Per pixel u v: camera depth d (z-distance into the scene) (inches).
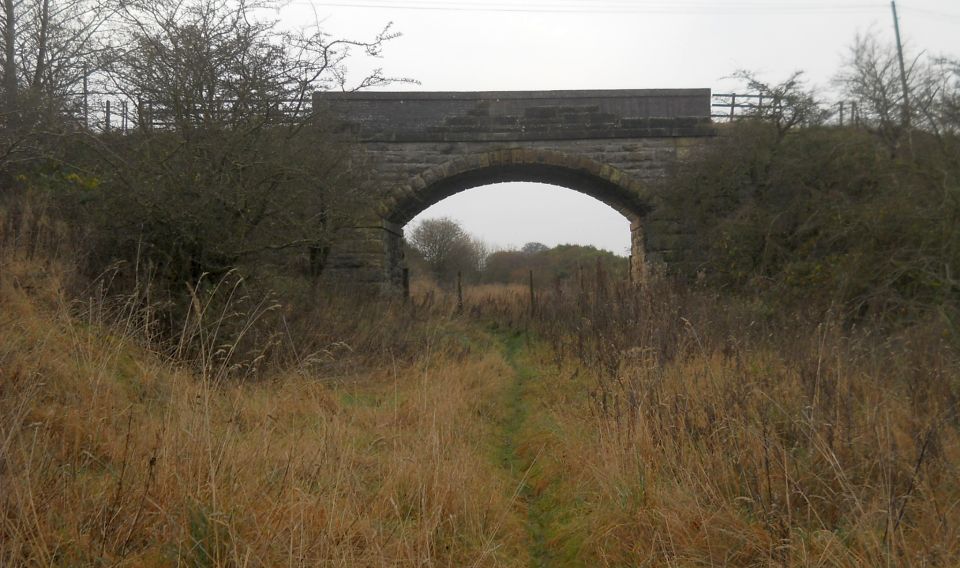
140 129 391.2
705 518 183.2
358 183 648.4
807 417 202.2
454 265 1998.0
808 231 590.6
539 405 365.7
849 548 161.2
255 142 390.3
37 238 343.9
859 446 200.8
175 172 358.9
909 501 174.9
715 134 866.8
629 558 189.3
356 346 413.4
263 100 406.3
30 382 204.2
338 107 670.5
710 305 422.3
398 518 188.9
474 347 527.2
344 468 196.5
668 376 281.0
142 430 201.0
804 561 156.9
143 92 401.4
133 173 355.3
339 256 856.3
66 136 375.6
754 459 196.4
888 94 666.2
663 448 220.1
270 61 423.8
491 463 277.1
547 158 877.2
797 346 295.9
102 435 200.1
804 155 650.2
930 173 465.7
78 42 603.5
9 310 272.4
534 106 884.0
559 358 439.5
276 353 319.9
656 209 853.8
